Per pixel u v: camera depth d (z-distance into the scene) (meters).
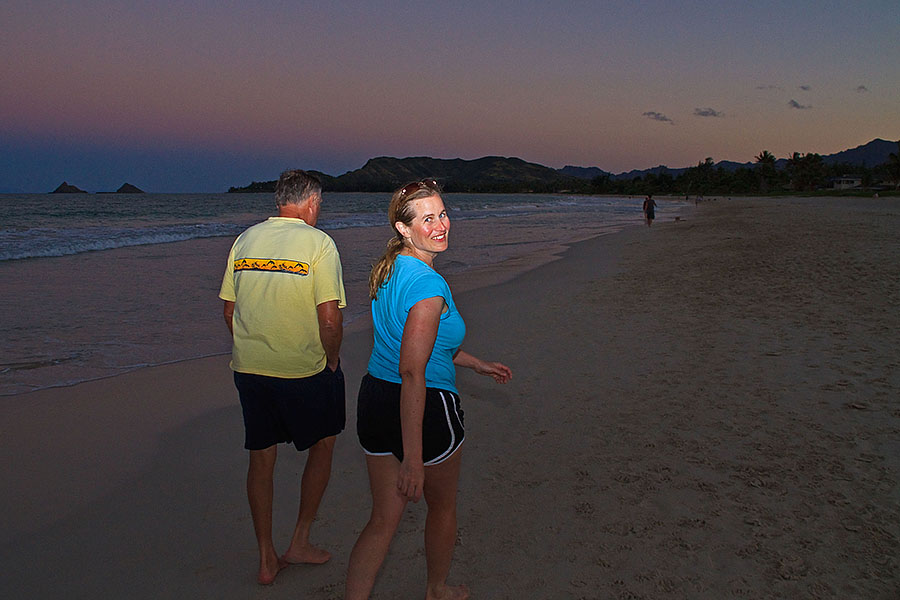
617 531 2.95
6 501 3.31
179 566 2.76
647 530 2.94
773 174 144.00
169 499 3.39
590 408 4.63
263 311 2.44
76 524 3.10
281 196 2.66
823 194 113.56
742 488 3.29
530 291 10.16
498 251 17.45
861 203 61.97
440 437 2.07
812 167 138.00
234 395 5.16
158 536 3.01
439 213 2.09
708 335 6.58
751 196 123.94
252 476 2.58
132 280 10.80
